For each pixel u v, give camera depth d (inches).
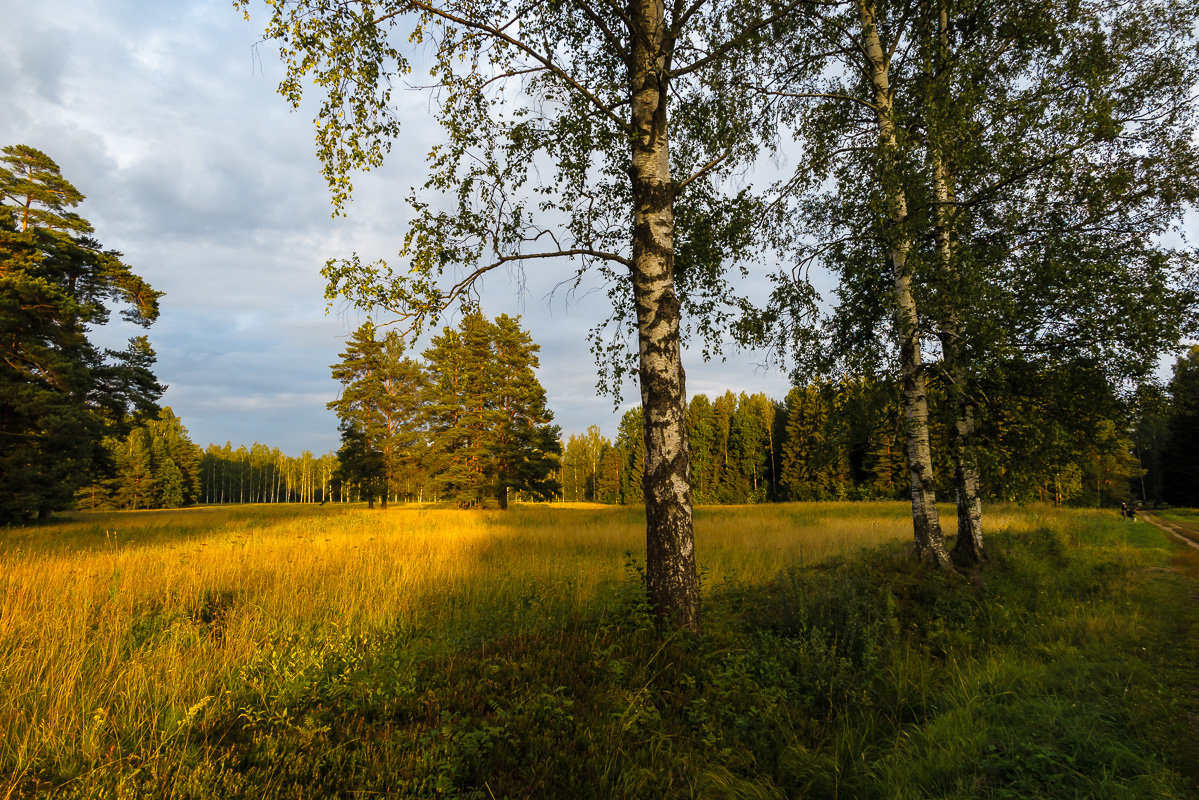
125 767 117.5
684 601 214.1
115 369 1141.1
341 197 228.5
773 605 269.0
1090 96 328.8
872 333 396.5
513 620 241.6
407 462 1519.4
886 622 235.6
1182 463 1654.8
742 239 353.7
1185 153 345.4
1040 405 381.4
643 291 234.7
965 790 129.3
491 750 126.0
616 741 137.1
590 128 251.3
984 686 192.4
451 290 247.8
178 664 174.2
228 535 615.8
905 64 377.4
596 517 1069.1
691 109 298.8
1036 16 333.7
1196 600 331.0
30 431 928.9
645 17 239.9
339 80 219.9
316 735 129.3
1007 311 319.3
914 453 372.8
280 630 224.4
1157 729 156.7
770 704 173.2
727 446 2534.5
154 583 300.5
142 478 2472.9
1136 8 356.8
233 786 108.0
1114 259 336.5
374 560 390.3
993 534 534.3
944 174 350.3
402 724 142.2
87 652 189.0
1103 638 246.5
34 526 882.8
